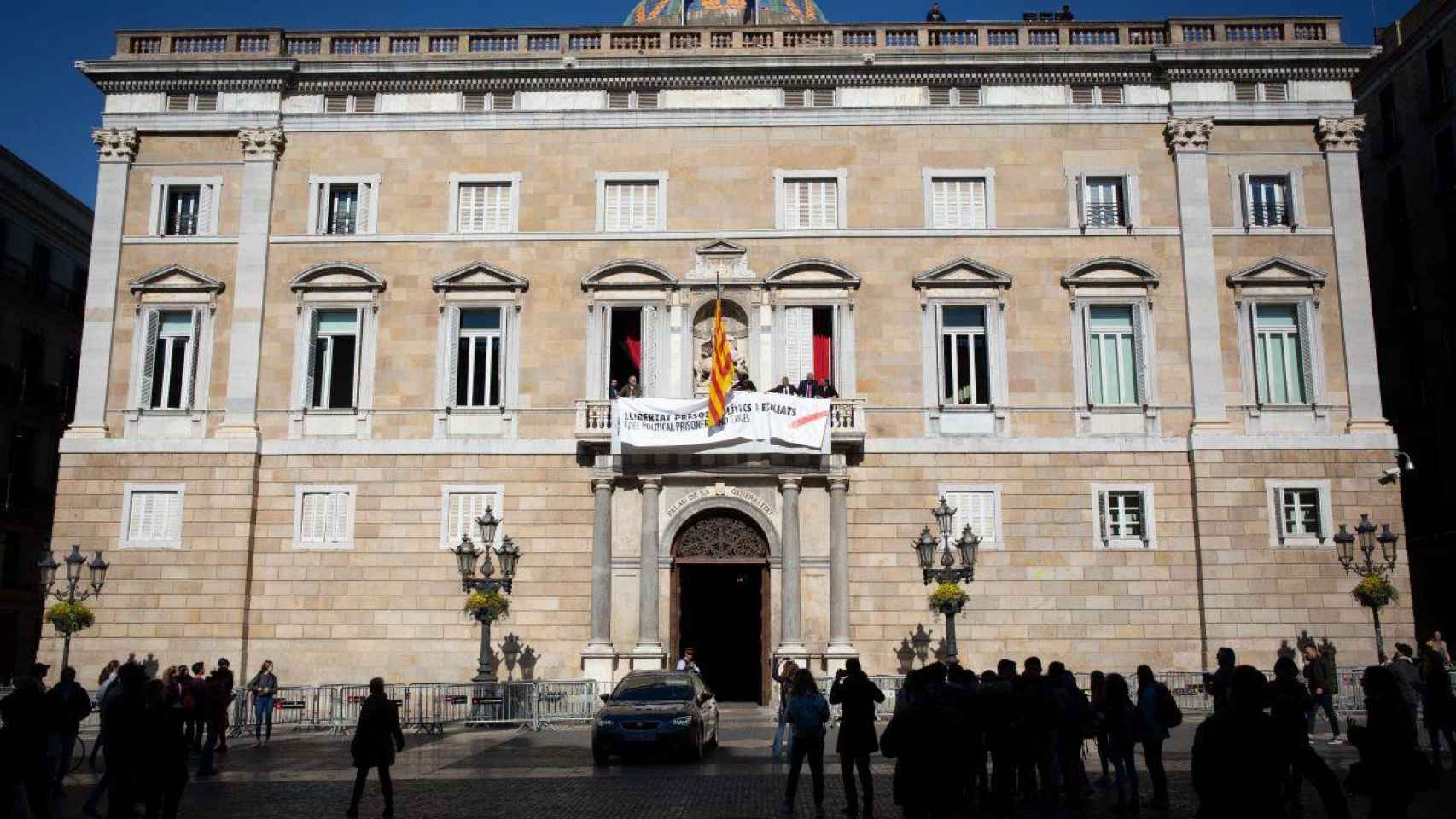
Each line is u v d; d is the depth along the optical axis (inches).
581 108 1518.2
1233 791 368.5
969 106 1509.6
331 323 1487.5
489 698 1234.6
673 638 1391.5
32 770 597.0
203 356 1461.6
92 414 1445.6
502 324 1465.3
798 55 1501.0
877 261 1475.1
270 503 1435.8
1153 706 716.7
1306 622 1373.0
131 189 1508.4
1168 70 1498.5
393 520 1429.6
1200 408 1422.2
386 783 698.8
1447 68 1775.3
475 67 1508.4
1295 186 1481.3
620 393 1441.9
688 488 1416.1
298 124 1517.0
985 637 1391.5
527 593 1408.7
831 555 1396.4
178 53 1545.3
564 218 1493.6
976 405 1437.0
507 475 1434.5
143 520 1422.2
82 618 1320.1
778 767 936.3
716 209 1492.4
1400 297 1899.6
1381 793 480.7
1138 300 1457.9
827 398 1422.2
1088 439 1427.2
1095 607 1395.2
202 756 900.0
